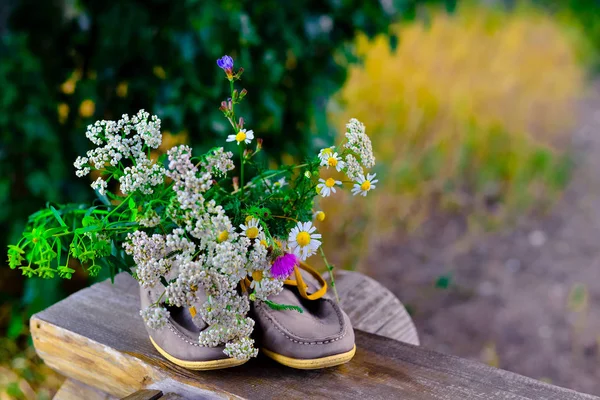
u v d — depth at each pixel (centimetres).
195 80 208
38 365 222
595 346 276
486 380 121
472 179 411
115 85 217
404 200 366
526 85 575
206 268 108
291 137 239
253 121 222
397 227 353
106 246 122
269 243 115
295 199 125
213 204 108
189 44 204
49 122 212
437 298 303
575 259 344
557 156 468
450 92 490
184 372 123
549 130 509
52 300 226
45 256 123
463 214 374
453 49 575
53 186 216
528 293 312
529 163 441
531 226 373
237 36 206
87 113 225
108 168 124
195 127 220
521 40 672
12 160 220
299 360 119
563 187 425
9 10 208
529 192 407
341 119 402
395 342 134
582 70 675
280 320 120
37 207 225
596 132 523
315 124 249
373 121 422
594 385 252
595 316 297
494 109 505
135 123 121
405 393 118
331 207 324
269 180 138
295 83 238
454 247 344
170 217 114
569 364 264
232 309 111
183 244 108
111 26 205
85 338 135
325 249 307
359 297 174
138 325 141
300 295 131
